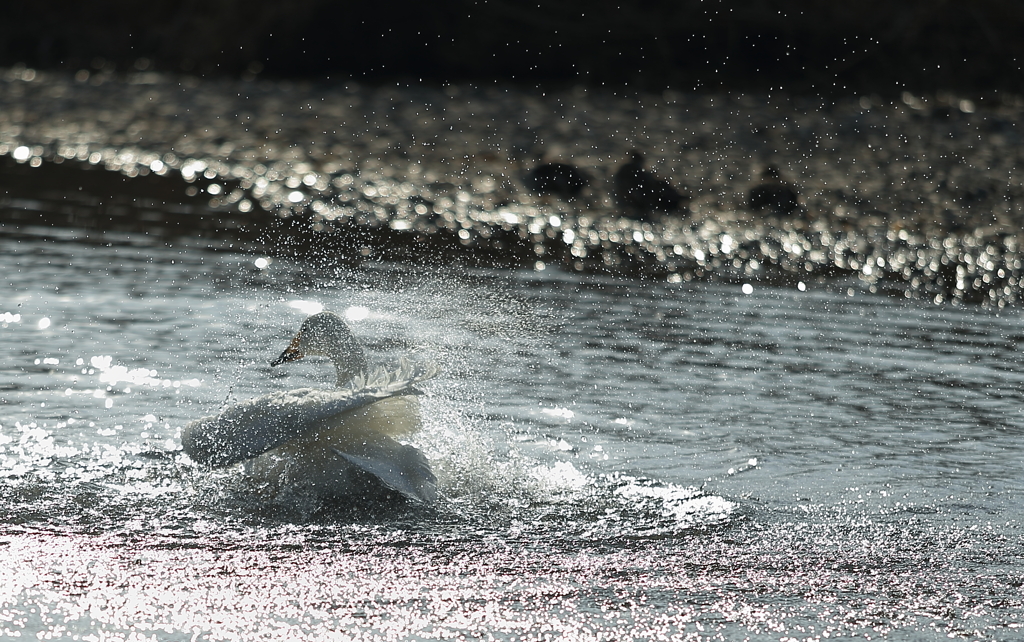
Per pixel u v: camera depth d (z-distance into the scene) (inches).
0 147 3378.4
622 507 1026.7
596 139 3540.8
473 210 2687.0
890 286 2121.1
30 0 6038.4
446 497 1031.0
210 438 943.0
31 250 2063.2
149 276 1895.9
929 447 1201.4
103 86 4672.7
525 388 1366.9
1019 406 1358.3
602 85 4776.1
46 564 877.8
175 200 2682.1
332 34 5103.3
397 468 941.2
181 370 1385.3
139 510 984.9
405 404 970.1
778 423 1268.5
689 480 1094.4
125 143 3545.8
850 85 4426.7
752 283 2100.1
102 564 880.9
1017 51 4436.5
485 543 944.3
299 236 2333.9
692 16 4677.7
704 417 1282.0
